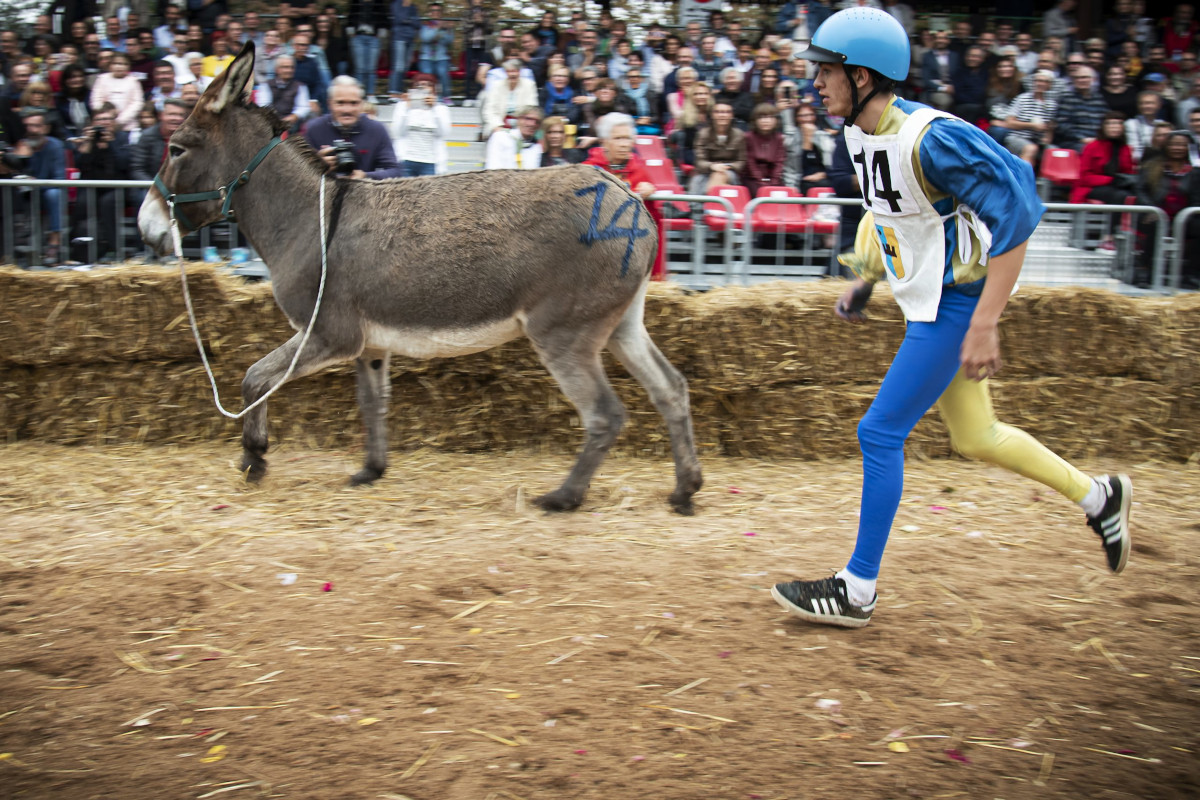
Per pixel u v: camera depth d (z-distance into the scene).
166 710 2.94
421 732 2.81
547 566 4.14
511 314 4.77
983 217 3.01
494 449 6.09
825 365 5.98
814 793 2.54
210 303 5.89
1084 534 4.75
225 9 10.67
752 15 12.34
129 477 5.39
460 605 3.72
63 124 8.44
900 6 10.86
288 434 6.10
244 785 2.55
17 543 4.38
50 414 6.09
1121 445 6.32
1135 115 10.16
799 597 3.52
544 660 3.27
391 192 4.85
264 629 3.49
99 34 10.59
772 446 6.10
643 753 2.72
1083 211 7.19
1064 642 3.51
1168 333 6.16
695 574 4.09
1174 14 12.75
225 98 4.93
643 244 4.72
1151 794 2.58
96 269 5.93
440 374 5.95
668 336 5.84
